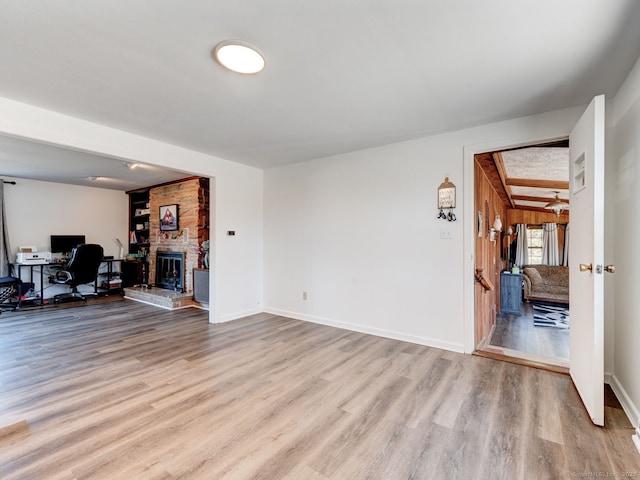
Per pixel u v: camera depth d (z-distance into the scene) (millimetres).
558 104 2494
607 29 1595
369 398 2207
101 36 1662
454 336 3129
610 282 2375
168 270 6020
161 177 5543
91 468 1519
